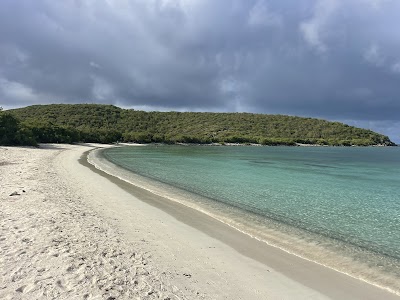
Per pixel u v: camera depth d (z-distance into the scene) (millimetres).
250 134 146500
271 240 10273
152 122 148875
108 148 73812
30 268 6586
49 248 7746
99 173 25125
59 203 12992
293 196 19141
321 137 156000
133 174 26156
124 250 8320
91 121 130375
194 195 17969
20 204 12094
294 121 171250
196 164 39000
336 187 23812
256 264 8117
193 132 141750
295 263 8352
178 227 11164
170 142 116688
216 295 6281
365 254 9367
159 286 6430
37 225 9570
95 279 6387
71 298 5551
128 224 11047
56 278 6250
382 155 79125
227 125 155625
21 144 51875
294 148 117375
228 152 72625
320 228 12180
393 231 12109
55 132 73688
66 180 19750
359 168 41938
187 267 7613
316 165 44625
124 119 143625
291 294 6562
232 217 13148
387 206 17234
